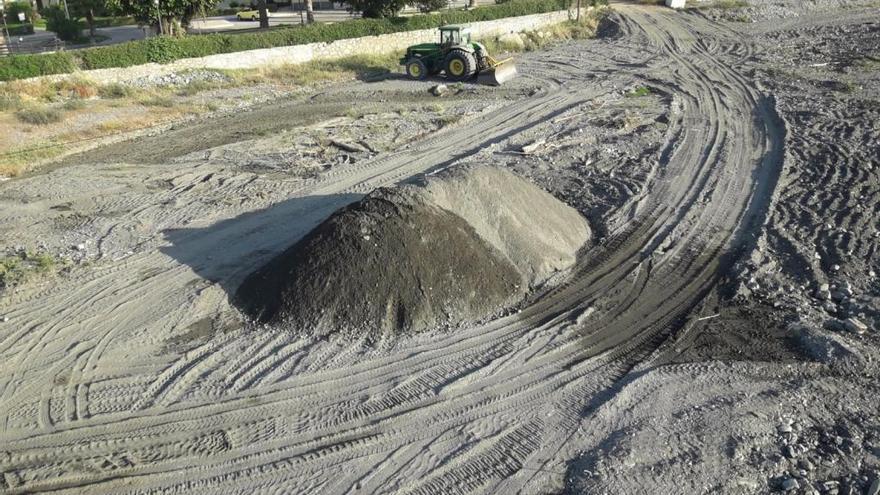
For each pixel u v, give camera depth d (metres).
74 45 37.88
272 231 14.36
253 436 8.55
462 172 13.03
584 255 13.30
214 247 13.65
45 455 8.28
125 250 13.61
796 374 9.59
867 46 32.62
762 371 9.66
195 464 8.12
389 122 22.72
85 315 11.29
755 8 44.75
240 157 19.28
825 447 8.12
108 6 29.86
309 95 27.28
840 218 14.31
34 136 20.84
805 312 11.11
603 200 15.76
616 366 9.92
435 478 7.88
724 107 23.31
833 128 20.16
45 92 24.45
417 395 9.27
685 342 10.48
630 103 24.22
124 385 9.55
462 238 11.69
